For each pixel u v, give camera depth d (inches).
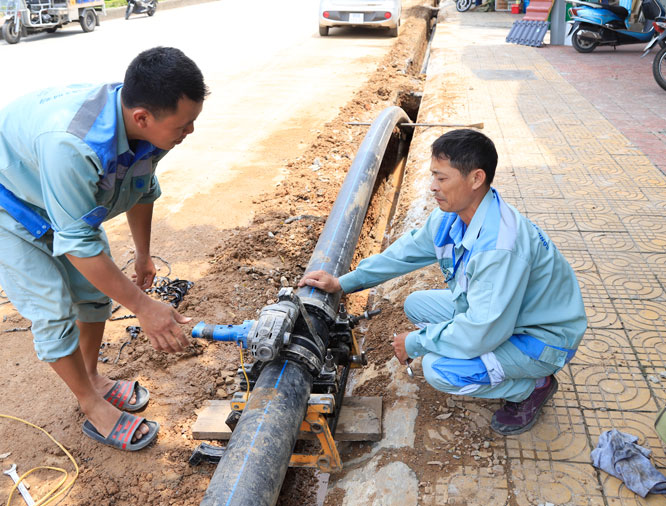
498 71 386.9
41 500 106.4
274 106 338.6
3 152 92.1
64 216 89.5
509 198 195.2
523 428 105.3
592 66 394.0
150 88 83.7
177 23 706.8
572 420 107.3
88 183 88.6
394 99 355.6
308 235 196.7
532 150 238.1
